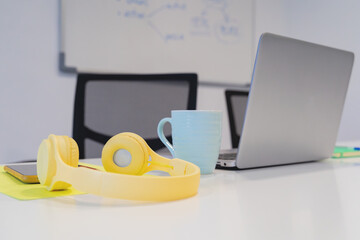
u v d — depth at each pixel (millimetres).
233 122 1604
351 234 288
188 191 408
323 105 734
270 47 589
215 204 386
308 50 666
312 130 728
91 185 373
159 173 605
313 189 474
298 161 737
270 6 2639
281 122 656
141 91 1334
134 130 1305
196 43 2260
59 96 1818
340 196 433
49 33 1780
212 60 2330
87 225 306
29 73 1732
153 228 299
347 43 2525
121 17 1972
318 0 2654
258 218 333
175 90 1324
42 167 425
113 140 503
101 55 1914
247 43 2494
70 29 1819
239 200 406
